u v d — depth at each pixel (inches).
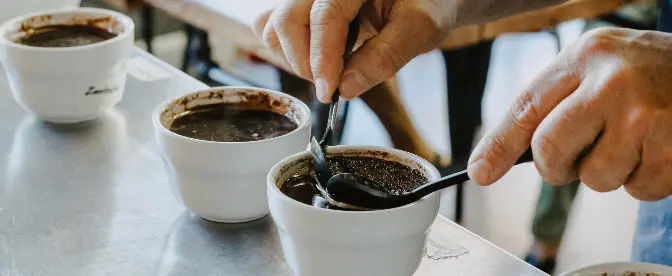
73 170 38.5
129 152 40.6
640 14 89.5
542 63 107.7
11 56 41.1
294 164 29.7
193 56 104.1
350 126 100.0
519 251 80.8
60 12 46.6
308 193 28.6
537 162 25.6
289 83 91.2
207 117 35.7
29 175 37.8
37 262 30.6
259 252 32.0
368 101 84.0
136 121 44.4
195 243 32.5
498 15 44.4
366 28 37.0
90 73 41.8
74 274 29.9
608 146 24.7
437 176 28.1
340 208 27.1
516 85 102.7
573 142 24.6
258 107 36.9
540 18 68.2
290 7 33.6
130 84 49.2
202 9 74.7
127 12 101.0
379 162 30.5
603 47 25.4
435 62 109.7
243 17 72.1
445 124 96.1
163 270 30.4
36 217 34.0
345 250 26.2
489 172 25.6
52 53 40.3
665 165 24.3
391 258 26.9
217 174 31.9
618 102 24.2
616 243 82.0
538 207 89.0
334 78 31.7
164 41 108.5
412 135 86.2
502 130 26.0
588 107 24.4
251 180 32.4
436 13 34.8
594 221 86.4
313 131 88.7
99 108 43.8
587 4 70.9
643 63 24.5
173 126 34.3
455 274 30.1
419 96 102.1
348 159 30.5
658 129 23.9
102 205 35.3
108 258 31.1
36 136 42.3
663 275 26.1
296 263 27.8
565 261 79.0
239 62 103.6
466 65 83.8
